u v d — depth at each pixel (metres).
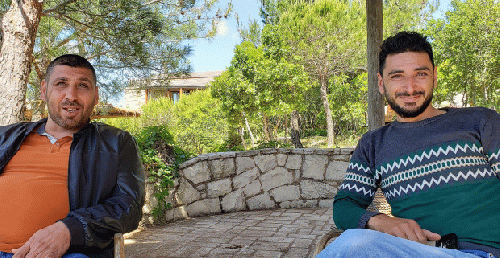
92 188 1.66
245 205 6.10
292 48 16.19
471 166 1.39
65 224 1.43
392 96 1.56
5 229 1.61
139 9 6.05
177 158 5.68
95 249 1.51
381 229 1.32
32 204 1.63
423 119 1.55
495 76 16.89
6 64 4.66
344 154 6.12
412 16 19.69
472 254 1.19
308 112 24.45
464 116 1.49
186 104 18.94
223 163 6.05
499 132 1.41
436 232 1.39
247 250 3.90
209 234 4.63
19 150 1.75
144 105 18.03
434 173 1.43
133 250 4.03
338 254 1.10
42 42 7.33
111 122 16.41
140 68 7.00
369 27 5.25
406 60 1.51
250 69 14.73
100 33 6.25
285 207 6.16
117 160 1.72
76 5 5.68
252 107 15.13
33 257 1.34
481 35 16.03
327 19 16.12
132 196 1.67
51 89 1.74
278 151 6.26
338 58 16.62
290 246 3.98
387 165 1.56
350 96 19.52
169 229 4.99
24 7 4.78
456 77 17.06
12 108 4.64
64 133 1.82
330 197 6.13
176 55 7.14
